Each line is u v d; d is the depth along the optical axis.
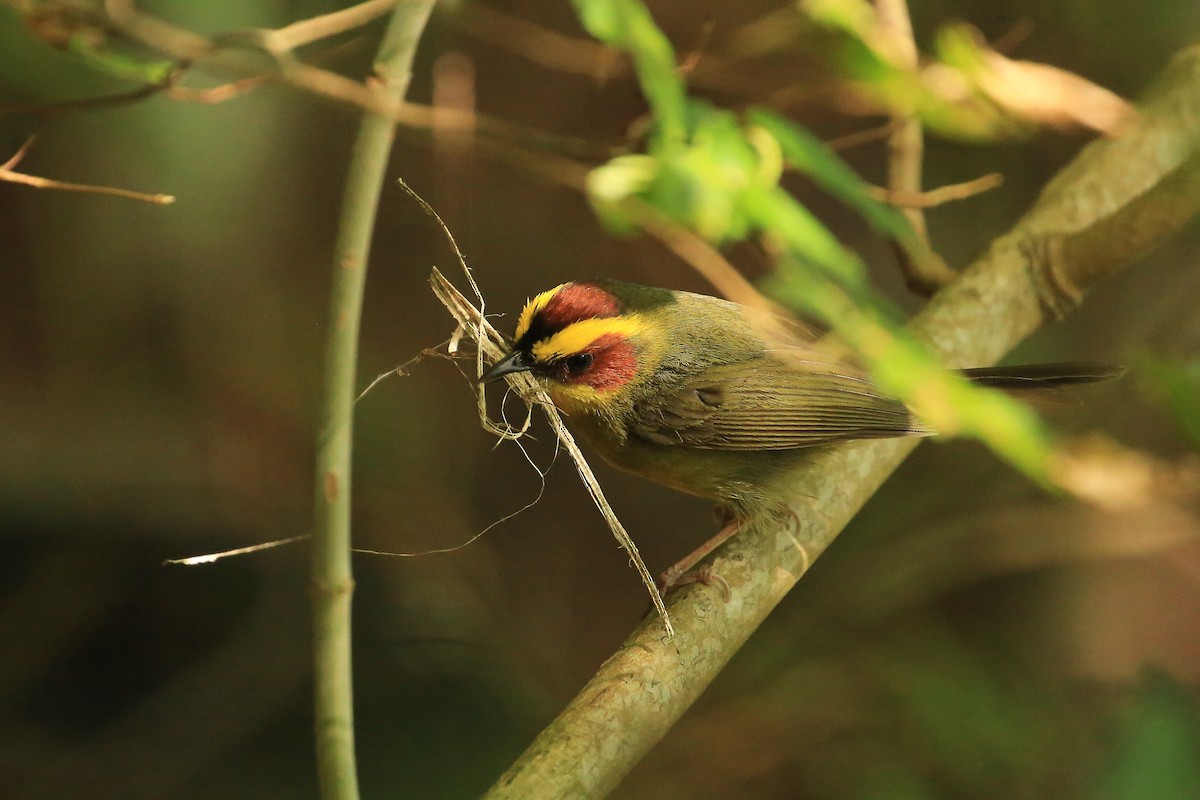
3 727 11.07
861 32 7.63
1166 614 12.17
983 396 5.53
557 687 11.79
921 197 7.97
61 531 12.19
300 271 13.58
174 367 13.17
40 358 12.95
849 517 7.52
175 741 11.16
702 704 11.37
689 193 5.55
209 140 12.05
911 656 11.16
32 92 10.25
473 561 12.52
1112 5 12.30
